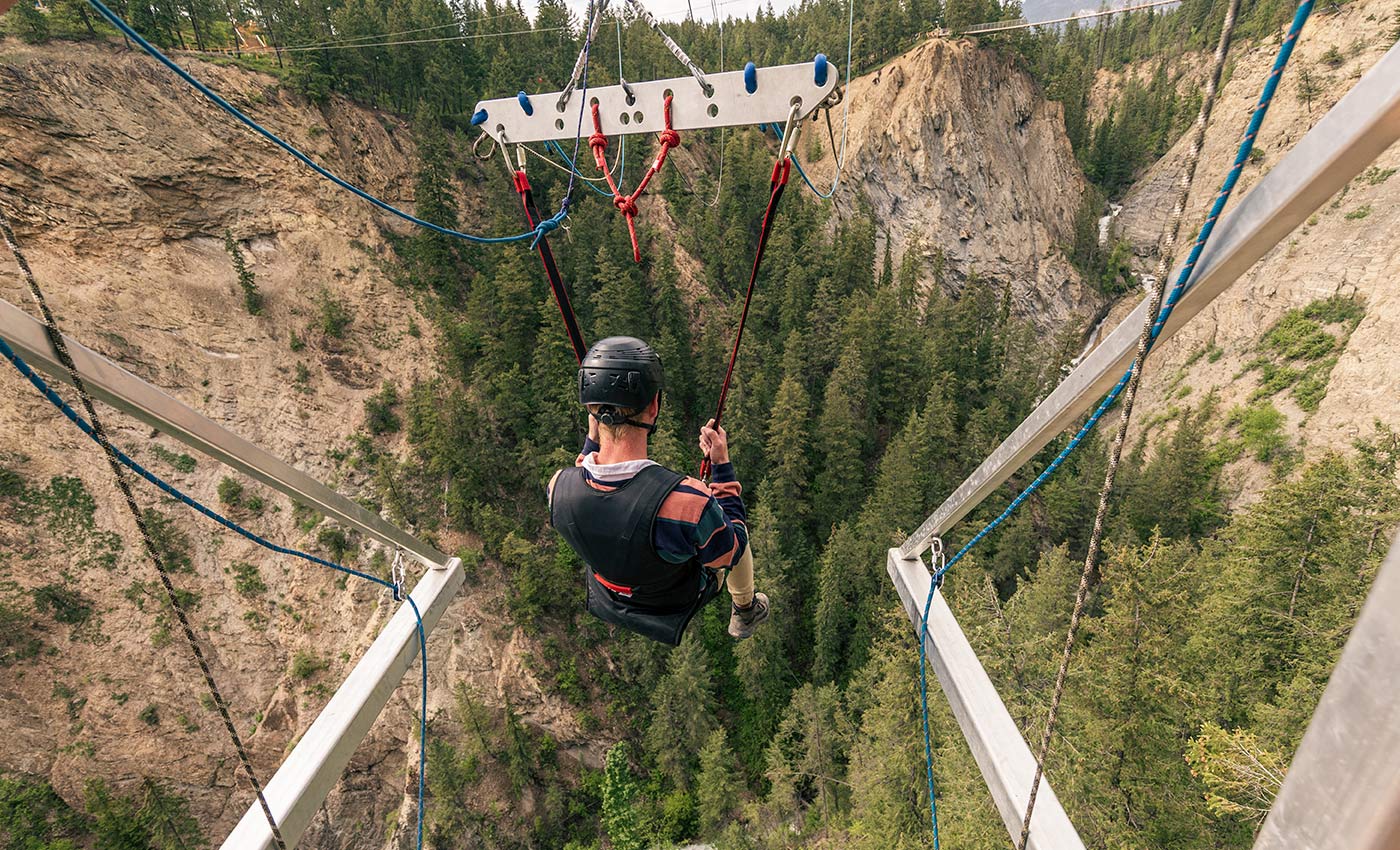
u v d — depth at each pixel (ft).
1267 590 58.95
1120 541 130.11
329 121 200.03
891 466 139.54
